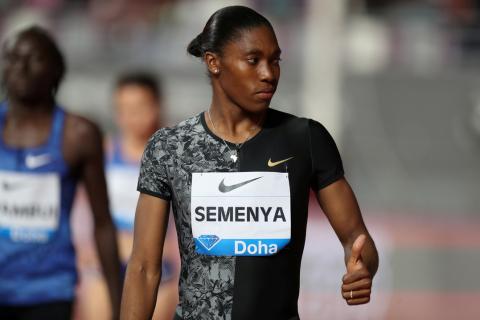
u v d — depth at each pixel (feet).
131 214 58.39
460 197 123.34
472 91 134.00
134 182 58.44
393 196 122.93
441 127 131.13
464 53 141.49
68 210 43.86
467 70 138.92
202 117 30.83
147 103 58.49
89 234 69.77
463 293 90.84
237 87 29.48
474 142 129.90
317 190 30.89
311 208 100.68
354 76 135.33
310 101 125.70
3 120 43.50
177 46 137.49
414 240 103.91
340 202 30.63
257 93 29.37
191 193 30.09
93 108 129.08
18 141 43.24
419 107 132.57
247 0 143.74
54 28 138.00
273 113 30.83
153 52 136.77
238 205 29.84
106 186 44.78
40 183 43.11
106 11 140.15
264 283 29.78
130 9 140.87
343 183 30.73
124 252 58.18
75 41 136.87
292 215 30.01
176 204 30.48
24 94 42.78
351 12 143.74
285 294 30.09
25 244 42.86
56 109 43.86
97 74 132.36
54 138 43.37
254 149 30.12
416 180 125.18
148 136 59.11
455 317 83.41
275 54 29.55
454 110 132.26
